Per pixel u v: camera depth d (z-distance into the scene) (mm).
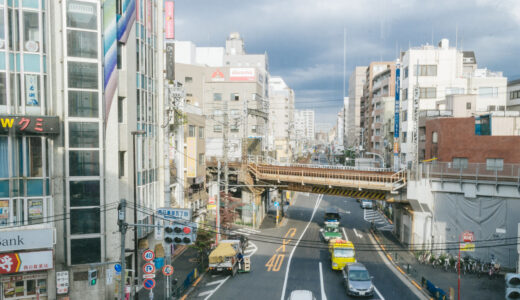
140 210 26547
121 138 24875
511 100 58125
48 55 21734
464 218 32906
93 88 22781
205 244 30672
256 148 67062
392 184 38031
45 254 21250
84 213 22688
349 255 30688
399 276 29719
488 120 36906
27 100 21172
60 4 22328
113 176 23625
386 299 24359
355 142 133000
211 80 73875
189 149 39531
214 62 91312
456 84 53000
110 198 23516
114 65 23672
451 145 36281
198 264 32062
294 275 29859
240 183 50219
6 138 20766
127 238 24750
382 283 27828
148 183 28078
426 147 41531
